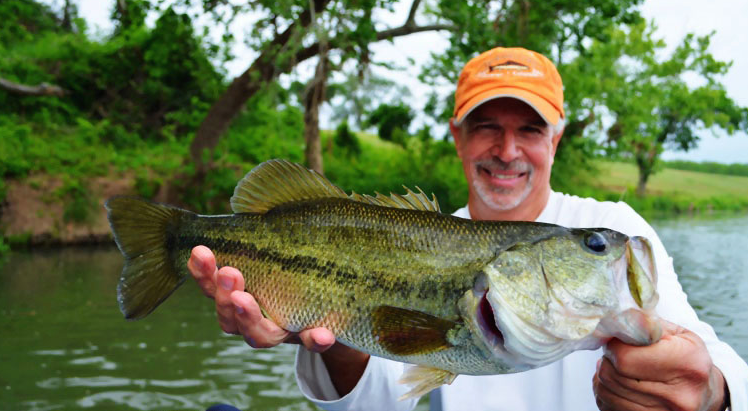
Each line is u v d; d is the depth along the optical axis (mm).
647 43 8508
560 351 598
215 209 6082
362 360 799
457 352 632
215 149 7004
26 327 2385
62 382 1774
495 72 953
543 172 967
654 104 8859
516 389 833
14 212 4777
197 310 2695
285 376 1845
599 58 7945
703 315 2514
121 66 7930
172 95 8141
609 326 573
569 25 5824
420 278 658
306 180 729
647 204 9289
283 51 5918
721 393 586
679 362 533
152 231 763
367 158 9398
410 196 730
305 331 675
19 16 9594
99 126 6941
